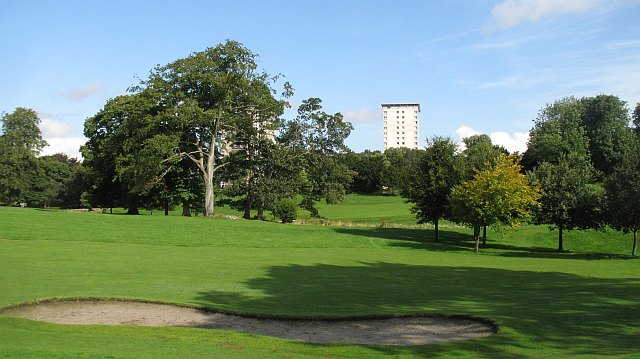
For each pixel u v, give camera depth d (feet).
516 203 119.03
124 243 107.04
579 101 321.32
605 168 301.22
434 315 43.88
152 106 158.51
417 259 100.63
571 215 133.39
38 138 270.05
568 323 39.14
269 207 179.01
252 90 169.89
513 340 34.65
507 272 79.00
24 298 46.47
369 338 37.78
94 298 48.32
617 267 89.04
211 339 34.63
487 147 148.46
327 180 188.65
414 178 146.82
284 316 43.32
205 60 163.12
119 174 157.79
